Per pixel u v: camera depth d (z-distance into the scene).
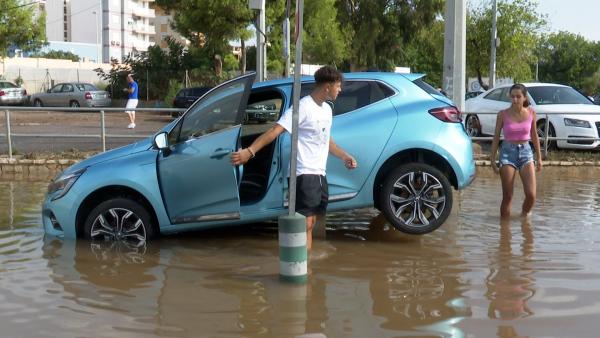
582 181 11.36
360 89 6.79
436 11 42.94
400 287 5.22
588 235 7.02
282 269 5.34
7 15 36.31
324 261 6.01
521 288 5.18
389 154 6.61
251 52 41.16
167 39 38.12
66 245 6.54
